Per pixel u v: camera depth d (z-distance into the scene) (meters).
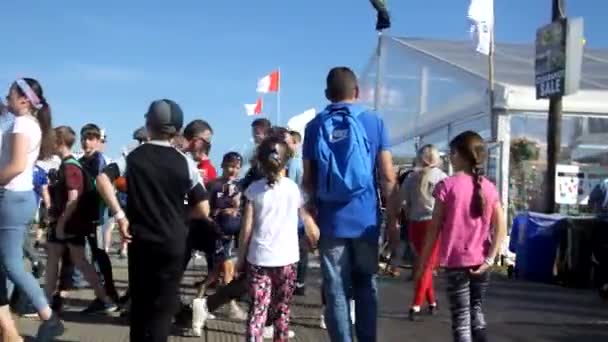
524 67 14.87
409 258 10.70
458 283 4.98
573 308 8.44
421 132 16.41
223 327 7.00
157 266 4.73
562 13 12.26
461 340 4.94
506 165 12.41
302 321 7.40
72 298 8.45
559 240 10.74
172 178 4.78
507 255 12.61
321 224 4.80
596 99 12.92
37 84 5.57
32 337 6.12
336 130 4.71
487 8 12.78
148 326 4.73
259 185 5.48
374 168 4.86
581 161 13.29
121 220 5.56
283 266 5.42
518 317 7.80
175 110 4.94
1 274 5.35
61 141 7.17
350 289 4.87
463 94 13.77
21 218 5.35
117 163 6.57
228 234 7.11
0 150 5.24
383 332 6.95
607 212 11.27
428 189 7.38
